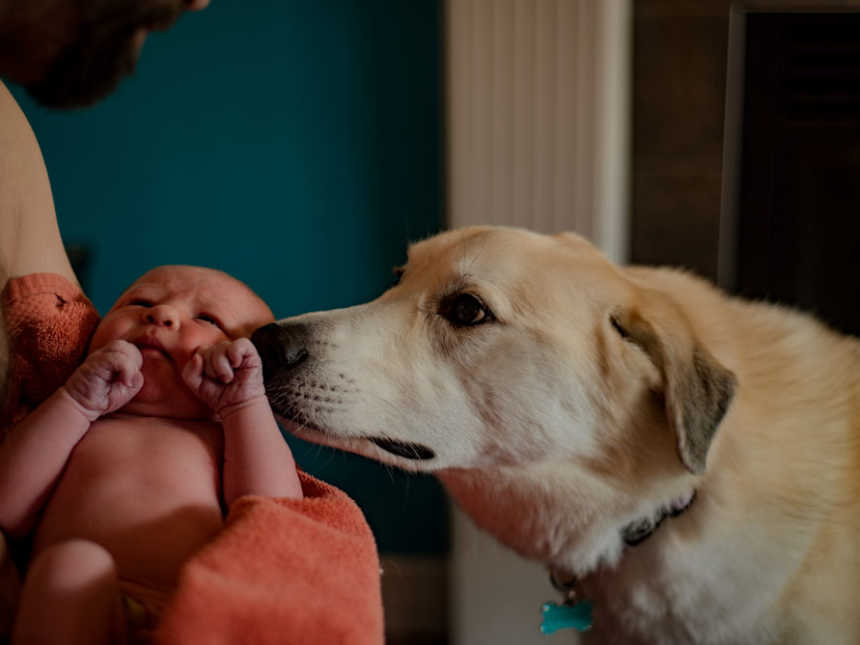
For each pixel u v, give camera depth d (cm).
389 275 281
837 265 292
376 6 269
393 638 285
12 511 85
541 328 136
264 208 280
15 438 87
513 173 250
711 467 136
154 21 82
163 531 84
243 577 71
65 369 99
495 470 144
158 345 98
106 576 70
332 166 277
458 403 138
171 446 92
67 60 80
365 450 138
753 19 279
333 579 76
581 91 244
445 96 257
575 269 141
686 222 287
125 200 279
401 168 276
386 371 136
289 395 131
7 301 96
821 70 281
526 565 254
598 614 153
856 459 144
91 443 90
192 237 281
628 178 283
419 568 289
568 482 142
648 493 139
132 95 275
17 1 74
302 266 282
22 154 101
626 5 264
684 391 128
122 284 283
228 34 272
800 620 139
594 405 137
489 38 245
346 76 272
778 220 290
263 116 275
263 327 118
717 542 137
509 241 144
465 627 260
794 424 142
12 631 70
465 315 138
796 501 138
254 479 92
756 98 284
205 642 69
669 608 142
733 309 157
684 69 279
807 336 156
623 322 136
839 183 287
